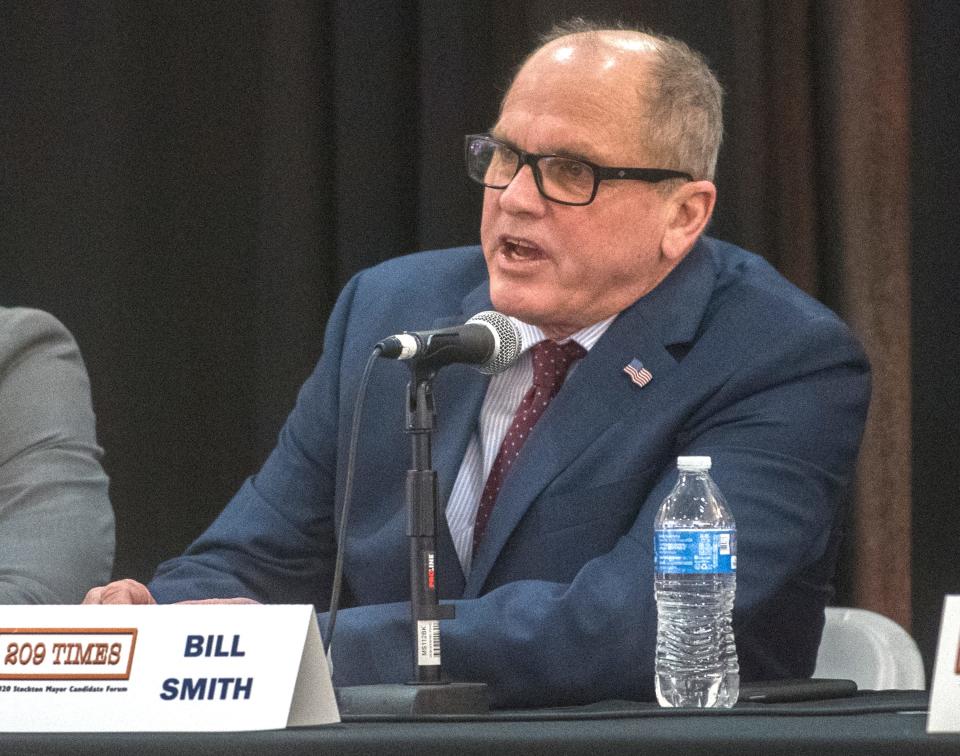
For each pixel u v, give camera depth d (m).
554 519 8.50
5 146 13.88
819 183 12.44
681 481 8.13
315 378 9.96
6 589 9.22
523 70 8.65
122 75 13.70
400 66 13.27
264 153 13.40
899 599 12.05
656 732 4.81
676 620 7.66
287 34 13.31
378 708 5.97
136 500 13.63
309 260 13.28
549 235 8.45
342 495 9.35
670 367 8.73
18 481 9.86
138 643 5.32
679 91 8.58
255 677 5.20
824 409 8.48
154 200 13.77
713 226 12.28
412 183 13.31
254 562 9.43
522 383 9.04
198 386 13.72
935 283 12.03
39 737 5.11
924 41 12.14
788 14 12.45
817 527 8.19
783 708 5.89
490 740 4.71
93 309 13.66
